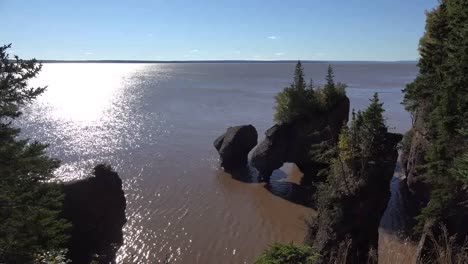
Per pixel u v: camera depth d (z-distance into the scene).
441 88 23.86
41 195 20.02
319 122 49.84
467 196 23.73
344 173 30.09
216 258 30.95
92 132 71.19
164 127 76.25
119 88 171.50
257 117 88.38
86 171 48.91
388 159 30.86
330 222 28.19
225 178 48.78
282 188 46.16
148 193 43.34
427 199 36.84
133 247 32.28
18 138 65.12
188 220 37.09
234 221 37.16
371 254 16.78
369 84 180.50
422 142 37.06
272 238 34.00
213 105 107.50
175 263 30.28
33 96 20.17
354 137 30.81
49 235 19.73
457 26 21.27
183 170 51.06
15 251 17.48
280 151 48.25
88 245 29.02
